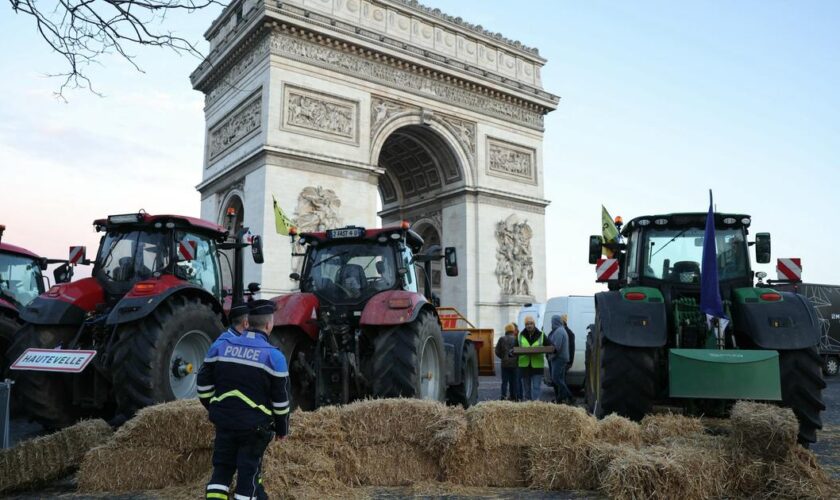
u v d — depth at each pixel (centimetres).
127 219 1170
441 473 774
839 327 3186
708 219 946
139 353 943
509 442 767
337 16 3919
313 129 3688
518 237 4591
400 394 894
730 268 1119
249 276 3475
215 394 584
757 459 711
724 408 1066
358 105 3919
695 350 927
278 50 3609
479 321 4272
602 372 984
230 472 571
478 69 4509
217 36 4409
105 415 1142
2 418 816
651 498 662
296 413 778
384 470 772
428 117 4272
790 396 916
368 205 3859
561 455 753
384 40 4006
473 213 4450
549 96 4969
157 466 739
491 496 719
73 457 786
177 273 1158
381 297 1060
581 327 1973
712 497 688
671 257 1142
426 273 1438
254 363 583
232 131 4009
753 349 973
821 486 684
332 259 1215
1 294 1478
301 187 3581
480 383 2408
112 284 1149
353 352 1095
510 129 4788
